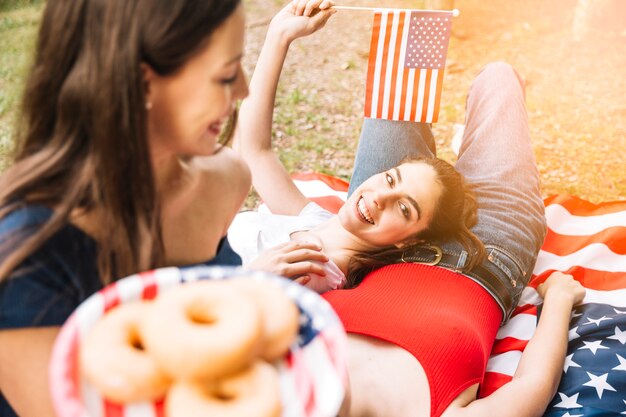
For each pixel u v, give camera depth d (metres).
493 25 5.67
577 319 2.56
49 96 1.36
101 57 1.26
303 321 1.08
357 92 5.05
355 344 2.09
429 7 4.56
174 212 1.81
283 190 2.95
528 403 2.05
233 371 0.92
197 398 0.89
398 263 2.60
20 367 1.40
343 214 2.70
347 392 1.54
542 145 4.45
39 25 1.35
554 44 5.48
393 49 2.87
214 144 1.58
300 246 2.42
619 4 5.34
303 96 5.00
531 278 2.87
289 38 2.78
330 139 4.55
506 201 2.81
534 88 5.02
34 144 1.42
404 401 1.97
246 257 2.70
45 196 1.34
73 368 0.97
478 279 2.49
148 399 0.94
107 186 1.34
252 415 0.88
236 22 1.36
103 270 1.43
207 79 1.37
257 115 2.92
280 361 1.04
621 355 2.35
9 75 4.78
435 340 2.06
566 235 3.11
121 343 0.95
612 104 4.81
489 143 3.02
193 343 0.89
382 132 3.08
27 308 1.35
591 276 2.83
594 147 4.41
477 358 2.12
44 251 1.36
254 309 0.95
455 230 2.64
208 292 0.98
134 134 1.31
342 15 6.03
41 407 1.44
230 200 2.03
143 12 1.24
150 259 1.46
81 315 1.02
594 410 2.19
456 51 5.45
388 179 2.67
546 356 2.26
